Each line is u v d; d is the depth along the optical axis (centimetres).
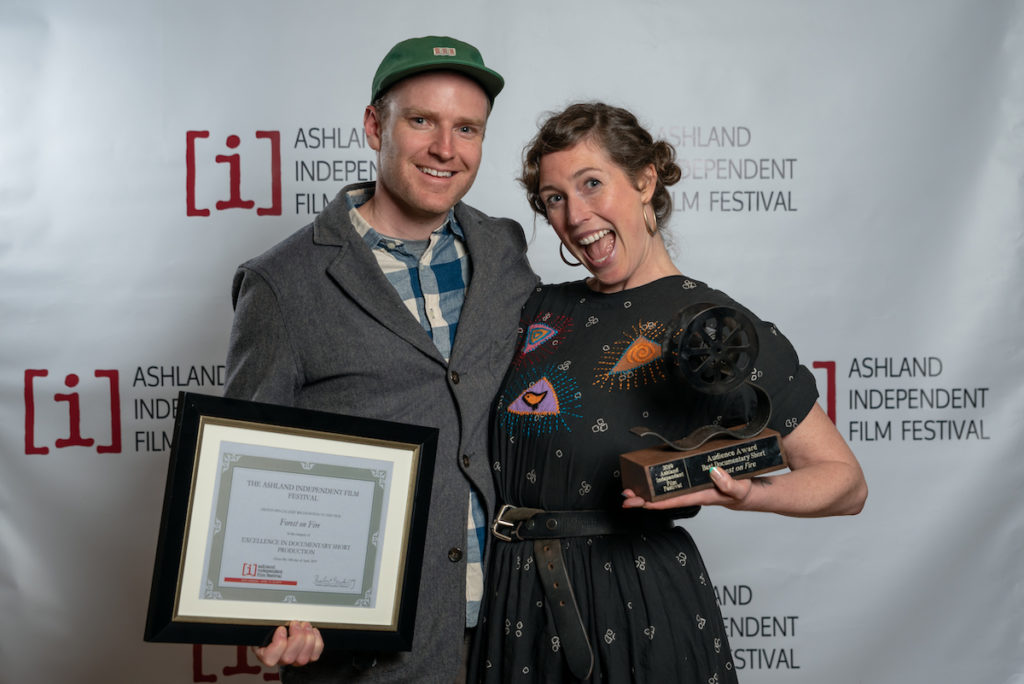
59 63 225
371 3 228
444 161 136
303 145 228
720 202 233
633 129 132
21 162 225
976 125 232
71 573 226
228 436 115
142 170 226
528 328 143
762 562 233
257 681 228
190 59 226
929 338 232
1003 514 231
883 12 232
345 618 122
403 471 126
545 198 137
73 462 226
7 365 225
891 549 232
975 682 230
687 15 232
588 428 126
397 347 135
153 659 226
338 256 137
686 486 108
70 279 226
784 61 232
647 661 121
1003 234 231
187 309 227
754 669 232
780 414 123
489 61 230
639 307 133
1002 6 232
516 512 132
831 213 233
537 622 127
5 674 224
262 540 117
